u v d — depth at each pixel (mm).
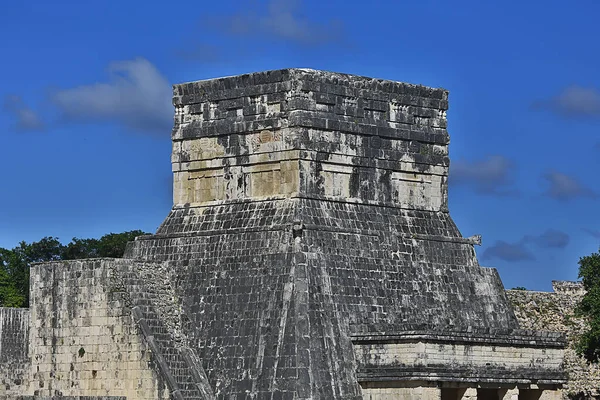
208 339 132875
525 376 133125
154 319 132500
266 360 128625
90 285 135125
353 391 128375
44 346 137750
